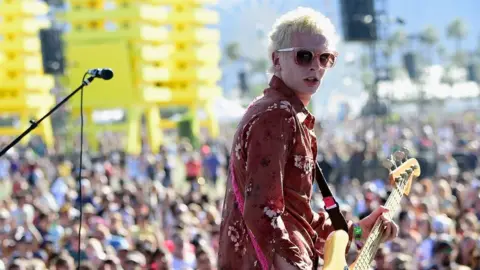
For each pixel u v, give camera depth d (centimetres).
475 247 1439
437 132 7362
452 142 6488
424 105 9144
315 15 557
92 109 5619
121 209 2281
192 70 6038
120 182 3005
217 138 6341
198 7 6053
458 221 1894
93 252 1634
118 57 5547
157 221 2577
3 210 2206
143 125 6731
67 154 5078
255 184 528
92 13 5522
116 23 5584
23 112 5772
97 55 5553
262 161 529
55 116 5450
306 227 546
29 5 5669
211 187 4231
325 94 10788
